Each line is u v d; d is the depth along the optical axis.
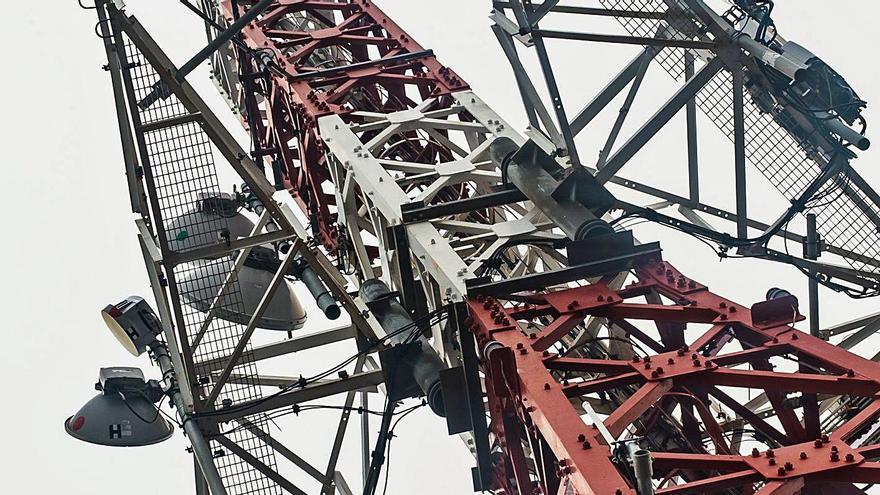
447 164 26.97
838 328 26.53
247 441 26.81
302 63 31.80
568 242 24.98
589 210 24.58
